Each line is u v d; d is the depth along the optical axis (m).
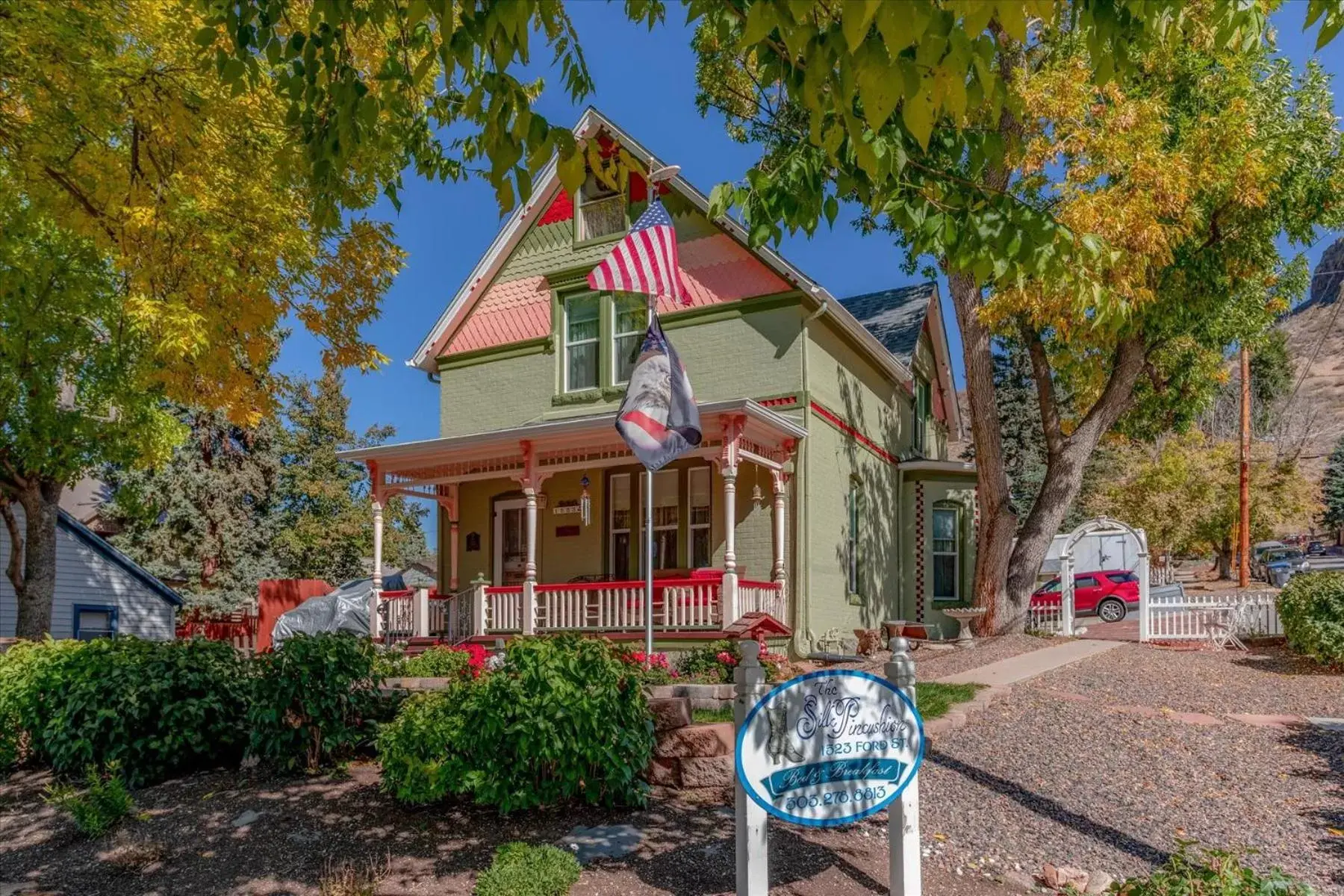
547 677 6.40
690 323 16.36
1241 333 18.09
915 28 2.39
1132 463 38.00
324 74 4.60
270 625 21.56
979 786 7.06
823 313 15.63
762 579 15.26
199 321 7.82
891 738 4.88
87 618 20.47
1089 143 14.07
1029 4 2.39
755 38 2.82
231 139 7.49
